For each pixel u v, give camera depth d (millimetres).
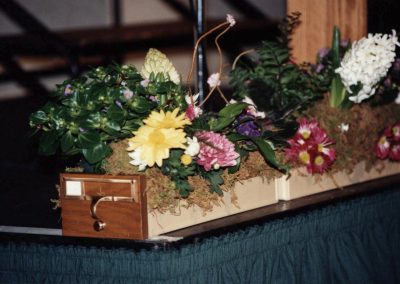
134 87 1821
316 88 2346
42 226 2061
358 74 2299
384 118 2482
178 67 6789
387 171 2568
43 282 1880
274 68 2348
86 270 1834
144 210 1799
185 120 1800
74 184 1854
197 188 1901
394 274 2426
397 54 2639
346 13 2705
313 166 2207
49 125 1810
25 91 5984
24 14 6133
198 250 1833
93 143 1766
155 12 6699
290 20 2467
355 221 2295
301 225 2119
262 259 2016
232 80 2373
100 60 6453
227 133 1969
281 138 2107
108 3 6473
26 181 3117
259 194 2117
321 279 2174
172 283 1782
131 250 1782
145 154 1755
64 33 6348
